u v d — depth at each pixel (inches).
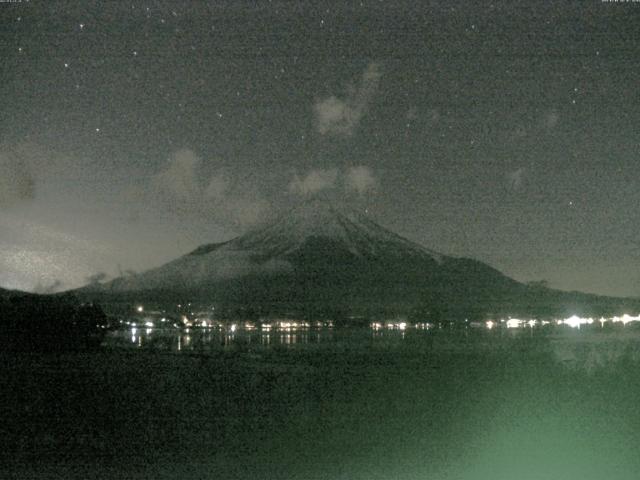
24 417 619.5
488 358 916.6
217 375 965.2
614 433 523.2
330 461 456.1
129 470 431.5
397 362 1117.7
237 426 573.9
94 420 606.2
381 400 671.1
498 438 518.6
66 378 941.2
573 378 733.9
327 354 1523.1
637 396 644.1
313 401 695.1
